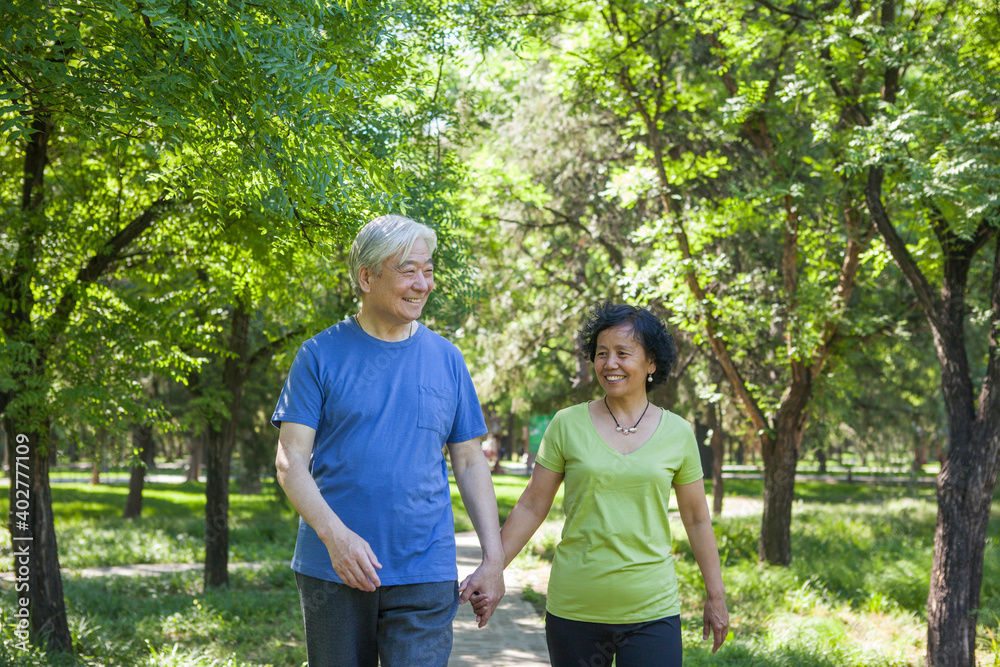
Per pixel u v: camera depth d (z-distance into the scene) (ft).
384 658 7.57
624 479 9.34
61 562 46.52
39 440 22.81
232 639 26.40
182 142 13.28
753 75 34.88
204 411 32.91
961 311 24.76
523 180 42.01
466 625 27.61
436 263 22.53
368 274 7.92
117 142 12.42
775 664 21.85
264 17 12.54
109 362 22.25
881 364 58.08
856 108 29.35
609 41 32.37
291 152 12.47
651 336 9.64
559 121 48.16
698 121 38.52
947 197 21.54
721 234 37.14
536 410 60.03
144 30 12.00
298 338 30.42
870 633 28.22
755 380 47.21
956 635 23.44
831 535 53.42
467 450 8.64
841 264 40.01
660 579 9.41
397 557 7.61
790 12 30.63
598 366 9.65
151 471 143.54
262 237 19.49
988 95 21.79
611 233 49.19
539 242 50.72
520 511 9.88
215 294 24.94
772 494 40.63
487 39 22.85
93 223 21.97
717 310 36.52
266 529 57.67
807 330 36.37
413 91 21.45
